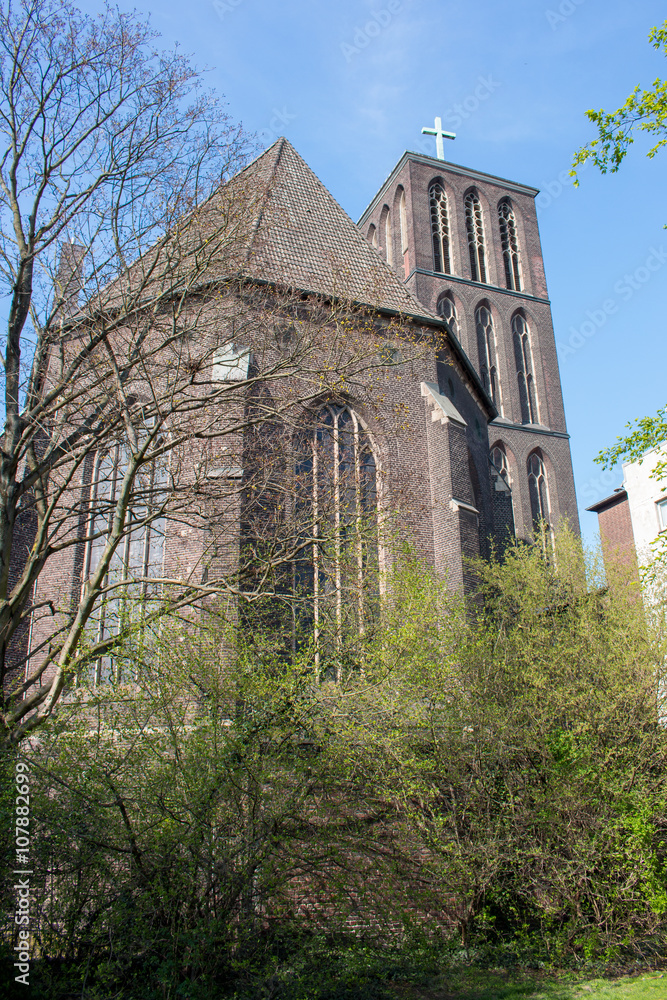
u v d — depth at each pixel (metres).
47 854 9.05
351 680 12.43
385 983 11.04
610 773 13.43
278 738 10.72
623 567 16.45
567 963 12.62
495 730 13.32
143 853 9.36
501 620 15.70
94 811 9.30
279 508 15.04
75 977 9.12
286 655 12.94
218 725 10.34
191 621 11.38
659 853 13.32
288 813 10.29
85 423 14.76
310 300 17.59
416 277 46.22
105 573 11.85
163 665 10.63
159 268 16.25
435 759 12.79
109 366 14.48
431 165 49.12
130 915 9.24
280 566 15.66
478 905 12.98
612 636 14.66
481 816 12.94
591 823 13.11
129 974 9.39
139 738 9.96
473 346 46.47
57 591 18.19
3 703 11.60
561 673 14.48
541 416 47.50
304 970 9.98
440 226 48.88
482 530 26.25
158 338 18.28
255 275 17.72
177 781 9.69
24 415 13.28
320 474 17.56
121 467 18.62
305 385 18.47
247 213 15.16
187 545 17.17
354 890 10.62
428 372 22.41
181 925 9.45
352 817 11.07
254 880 9.82
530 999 10.77
